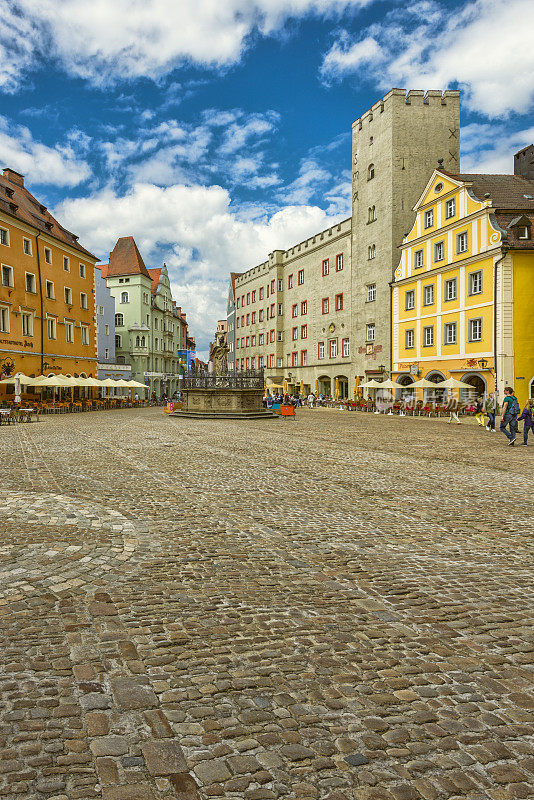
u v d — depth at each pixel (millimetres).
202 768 2207
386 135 39844
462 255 31422
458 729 2508
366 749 2346
